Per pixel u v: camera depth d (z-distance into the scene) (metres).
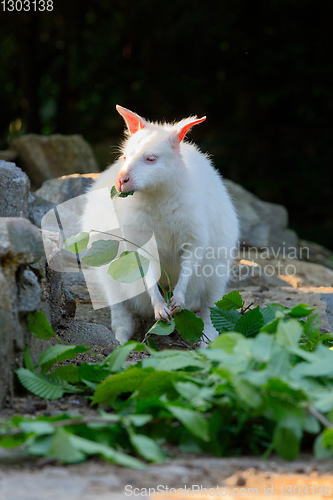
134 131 8.16
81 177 12.62
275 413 4.58
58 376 5.87
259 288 11.20
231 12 25.20
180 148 8.59
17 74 28.20
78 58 26.80
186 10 25.45
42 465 4.27
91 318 8.96
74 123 27.09
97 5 26.73
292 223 25.12
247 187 25.31
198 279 8.59
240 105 25.64
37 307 5.75
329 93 24.94
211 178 8.67
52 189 12.38
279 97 25.12
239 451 4.70
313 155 25.45
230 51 25.78
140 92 26.66
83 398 5.79
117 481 4.00
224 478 4.17
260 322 6.68
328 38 25.11
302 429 4.68
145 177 7.51
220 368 4.73
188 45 26.06
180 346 8.45
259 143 25.69
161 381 5.20
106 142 26.52
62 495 3.75
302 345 6.43
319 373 4.76
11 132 28.39
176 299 7.49
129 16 26.19
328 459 4.54
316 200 25.12
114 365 5.56
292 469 4.34
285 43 25.27
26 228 5.65
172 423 4.94
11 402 5.38
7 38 27.86
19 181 8.08
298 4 24.92
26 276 5.71
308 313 6.67
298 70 25.11
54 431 4.40
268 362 4.83
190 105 26.66
